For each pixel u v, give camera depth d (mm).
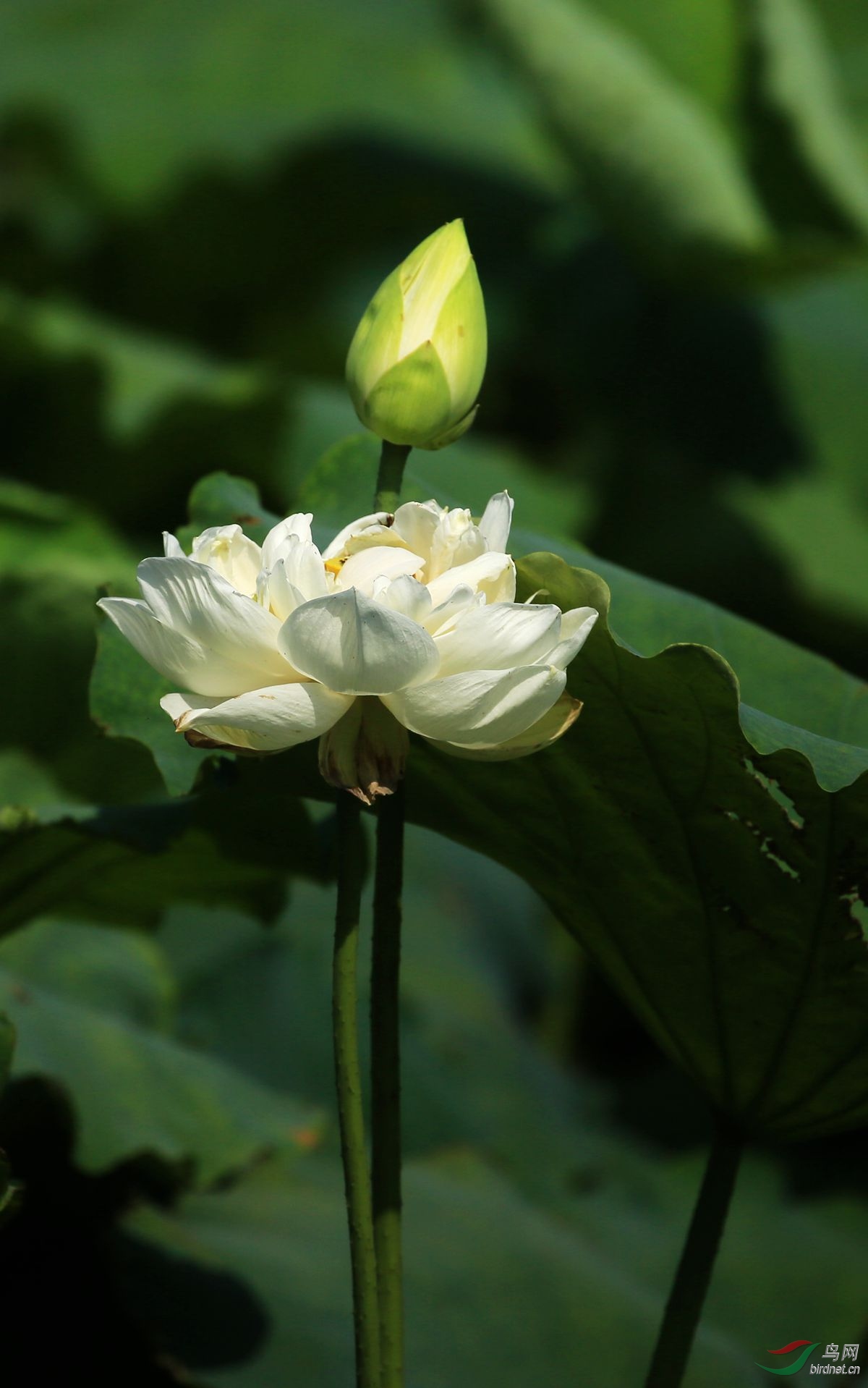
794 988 3359
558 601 3281
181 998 5039
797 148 8344
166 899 3590
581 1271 3957
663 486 8523
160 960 4348
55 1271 3643
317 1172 4449
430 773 3377
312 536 3467
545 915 6727
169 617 3199
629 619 3490
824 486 8445
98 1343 3604
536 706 3201
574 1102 5809
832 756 3311
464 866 6328
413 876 6035
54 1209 3668
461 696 3189
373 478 3531
